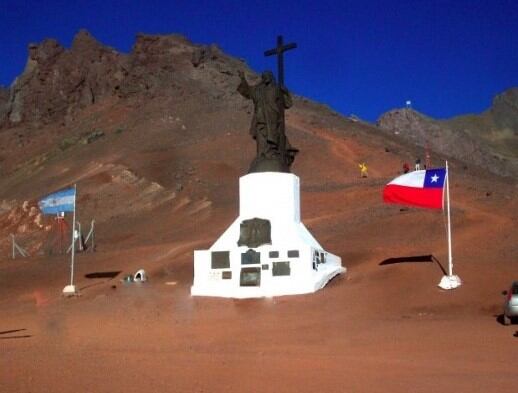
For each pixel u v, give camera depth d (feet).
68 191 123.34
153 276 125.70
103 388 42.01
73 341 66.69
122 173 272.72
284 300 90.99
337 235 135.95
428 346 57.41
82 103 526.57
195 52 488.02
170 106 432.66
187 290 105.81
